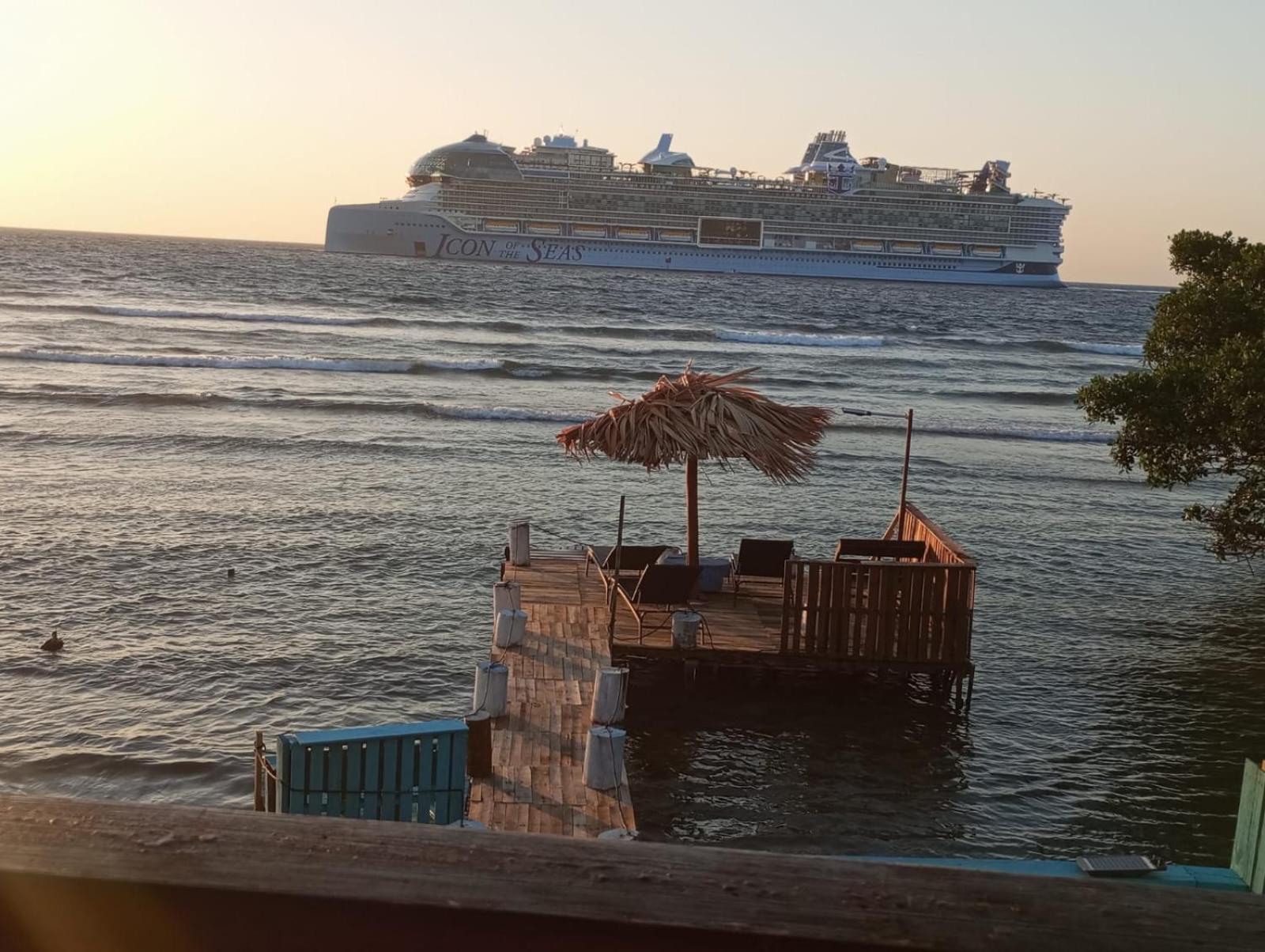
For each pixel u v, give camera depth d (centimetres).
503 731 1023
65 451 2716
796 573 1291
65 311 6500
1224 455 1675
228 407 3544
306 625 1563
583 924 137
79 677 1330
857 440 3600
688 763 1163
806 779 1141
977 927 140
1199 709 1392
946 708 1346
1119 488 2983
